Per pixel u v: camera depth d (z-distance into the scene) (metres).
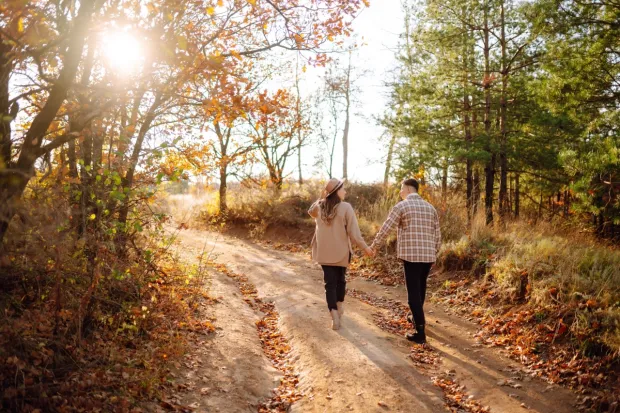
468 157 14.24
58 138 3.81
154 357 4.46
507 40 14.78
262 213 15.70
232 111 4.88
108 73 4.25
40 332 4.01
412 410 4.09
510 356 5.32
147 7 4.07
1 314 3.83
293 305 6.96
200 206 18.16
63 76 3.65
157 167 5.74
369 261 9.73
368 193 16.09
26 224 3.78
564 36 11.84
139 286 5.45
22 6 3.04
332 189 5.77
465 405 4.27
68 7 4.02
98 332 4.57
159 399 3.93
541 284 6.34
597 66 11.84
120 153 4.85
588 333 5.09
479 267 7.91
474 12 14.70
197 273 7.17
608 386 4.39
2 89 3.57
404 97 16.06
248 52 5.54
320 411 4.07
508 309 6.46
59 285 4.03
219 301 6.77
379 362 4.92
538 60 13.81
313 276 9.05
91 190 4.55
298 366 5.01
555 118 13.94
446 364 5.10
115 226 4.88
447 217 10.55
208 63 4.34
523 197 25.36
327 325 5.98
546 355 5.19
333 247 5.71
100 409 3.50
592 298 5.61
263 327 6.30
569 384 4.59
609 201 10.28
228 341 5.38
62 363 3.84
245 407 4.14
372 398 4.23
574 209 11.14
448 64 15.18
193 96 5.11
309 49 5.56
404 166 15.45
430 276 8.54
